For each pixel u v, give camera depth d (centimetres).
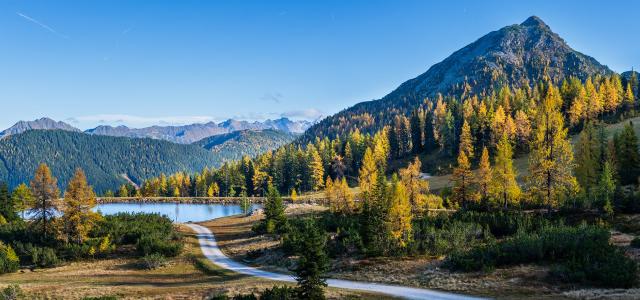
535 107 12900
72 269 5156
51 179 6247
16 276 4750
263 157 17662
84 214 6150
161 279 4503
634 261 2902
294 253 5053
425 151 14912
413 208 6719
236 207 14138
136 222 7344
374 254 4291
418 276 3447
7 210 8656
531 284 2855
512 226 4822
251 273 4512
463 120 14150
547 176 5181
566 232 3525
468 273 3303
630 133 7619
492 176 6638
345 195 7994
